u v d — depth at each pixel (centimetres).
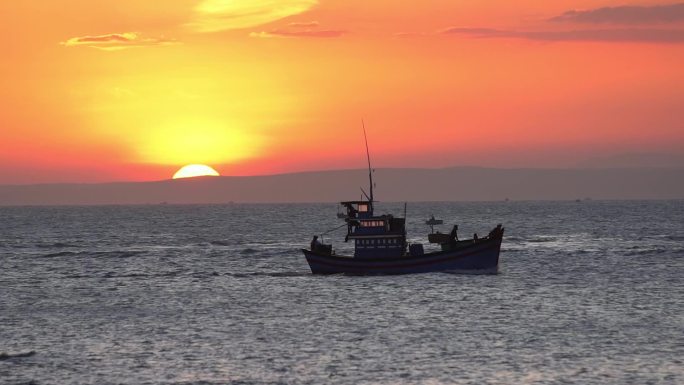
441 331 11944
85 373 9794
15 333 12212
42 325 12888
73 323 13038
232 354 10662
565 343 11088
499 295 15225
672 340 11206
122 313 14038
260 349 10919
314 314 13512
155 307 14675
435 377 9531
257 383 9338
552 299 14838
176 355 10644
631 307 13950
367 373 9719
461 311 13588
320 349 10888
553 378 9438
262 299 15325
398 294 15388
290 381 9412
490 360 10238
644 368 9819
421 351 10706
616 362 10081
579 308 13850
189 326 12650
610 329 11988
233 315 13600
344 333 11881
